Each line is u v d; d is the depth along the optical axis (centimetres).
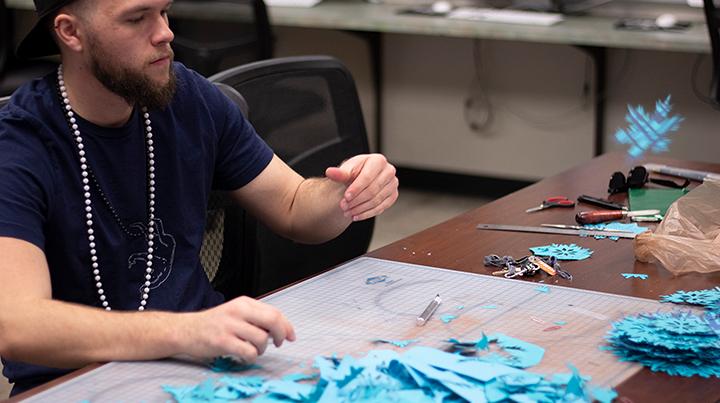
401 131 487
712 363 124
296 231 175
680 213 171
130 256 159
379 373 118
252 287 198
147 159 160
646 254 160
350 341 131
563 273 155
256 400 115
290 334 126
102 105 152
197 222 167
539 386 116
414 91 478
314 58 222
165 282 161
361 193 158
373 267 160
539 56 448
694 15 423
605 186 205
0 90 422
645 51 427
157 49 146
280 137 213
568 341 130
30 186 146
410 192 485
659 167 213
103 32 143
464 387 115
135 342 126
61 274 155
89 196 154
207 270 191
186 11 414
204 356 124
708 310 140
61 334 128
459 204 467
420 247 170
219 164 174
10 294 134
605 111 441
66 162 152
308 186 175
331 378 117
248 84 207
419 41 470
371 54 473
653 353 125
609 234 175
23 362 142
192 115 165
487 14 432
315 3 467
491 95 462
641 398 116
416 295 147
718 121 421
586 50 416
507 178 471
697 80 421
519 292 148
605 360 125
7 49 427
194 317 126
